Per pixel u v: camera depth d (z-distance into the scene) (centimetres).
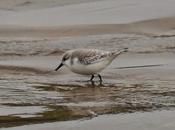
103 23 2434
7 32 2394
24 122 1134
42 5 2817
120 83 1524
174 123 1101
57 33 2359
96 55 1519
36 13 2689
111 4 2736
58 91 1432
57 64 1789
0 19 2603
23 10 2764
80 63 1532
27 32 2392
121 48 2044
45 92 1418
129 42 2145
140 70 1667
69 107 1249
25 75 1667
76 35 2323
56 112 1207
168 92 1388
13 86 1495
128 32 2330
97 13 2600
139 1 2758
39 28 2430
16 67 1747
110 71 1667
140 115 1160
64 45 2142
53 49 2078
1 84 1522
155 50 1986
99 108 1235
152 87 1455
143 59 1838
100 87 1478
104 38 2238
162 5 2659
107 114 1181
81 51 1543
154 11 2569
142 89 1434
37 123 1126
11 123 1128
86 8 2702
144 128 1079
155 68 1688
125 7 2659
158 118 1133
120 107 1241
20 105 1274
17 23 2522
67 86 1498
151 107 1234
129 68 1697
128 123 1109
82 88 1468
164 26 2389
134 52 1955
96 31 2352
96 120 1134
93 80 1573
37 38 2303
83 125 1103
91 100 1321
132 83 1519
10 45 2158
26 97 1357
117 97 1348
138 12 2566
